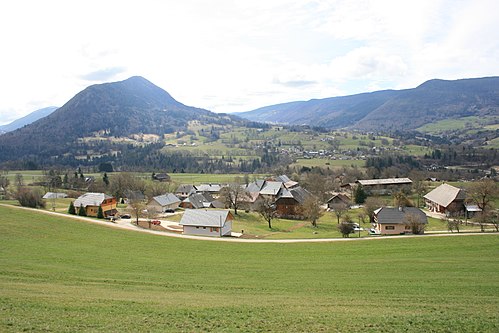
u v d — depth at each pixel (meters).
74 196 147.00
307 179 171.00
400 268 44.47
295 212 117.06
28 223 70.88
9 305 25.30
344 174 188.50
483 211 91.94
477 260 47.59
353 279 39.69
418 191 143.00
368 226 93.25
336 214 112.94
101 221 82.88
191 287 35.56
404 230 78.00
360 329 21.80
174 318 23.62
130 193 142.12
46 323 21.70
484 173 190.88
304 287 36.19
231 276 41.47
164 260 49.91
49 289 31.50
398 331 21.50
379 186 156.50
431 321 23.27
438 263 46.34
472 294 32.69
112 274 40.09
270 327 22.08
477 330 21.61
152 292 32.62
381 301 30.20
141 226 86.56
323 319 23.83
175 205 127.94
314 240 66.81
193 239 67.69
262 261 50.44
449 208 112.06
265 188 146.25
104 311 24.92
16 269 38.97
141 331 20.88
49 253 49.62
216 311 25.62
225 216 81.62
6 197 137.00
